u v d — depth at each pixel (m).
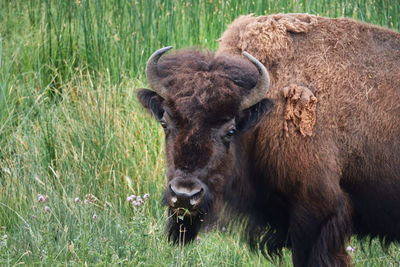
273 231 15.69
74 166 18.41
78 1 23.86
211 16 25.38
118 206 17.83
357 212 15.38
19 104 21.77
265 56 14.53
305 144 14.11
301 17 15.38
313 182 14.18
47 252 13.73
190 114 12.79
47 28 24.31
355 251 16.72
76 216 15.58
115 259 13.30
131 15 24.44
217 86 13.05
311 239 14.44
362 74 14.73
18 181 17.70
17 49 22.80
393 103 14.64
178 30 24.80
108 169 18.47
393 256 17.22
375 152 14.69
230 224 16.02
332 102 14.46
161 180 18.41
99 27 23.69
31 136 19.44
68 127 19.66
